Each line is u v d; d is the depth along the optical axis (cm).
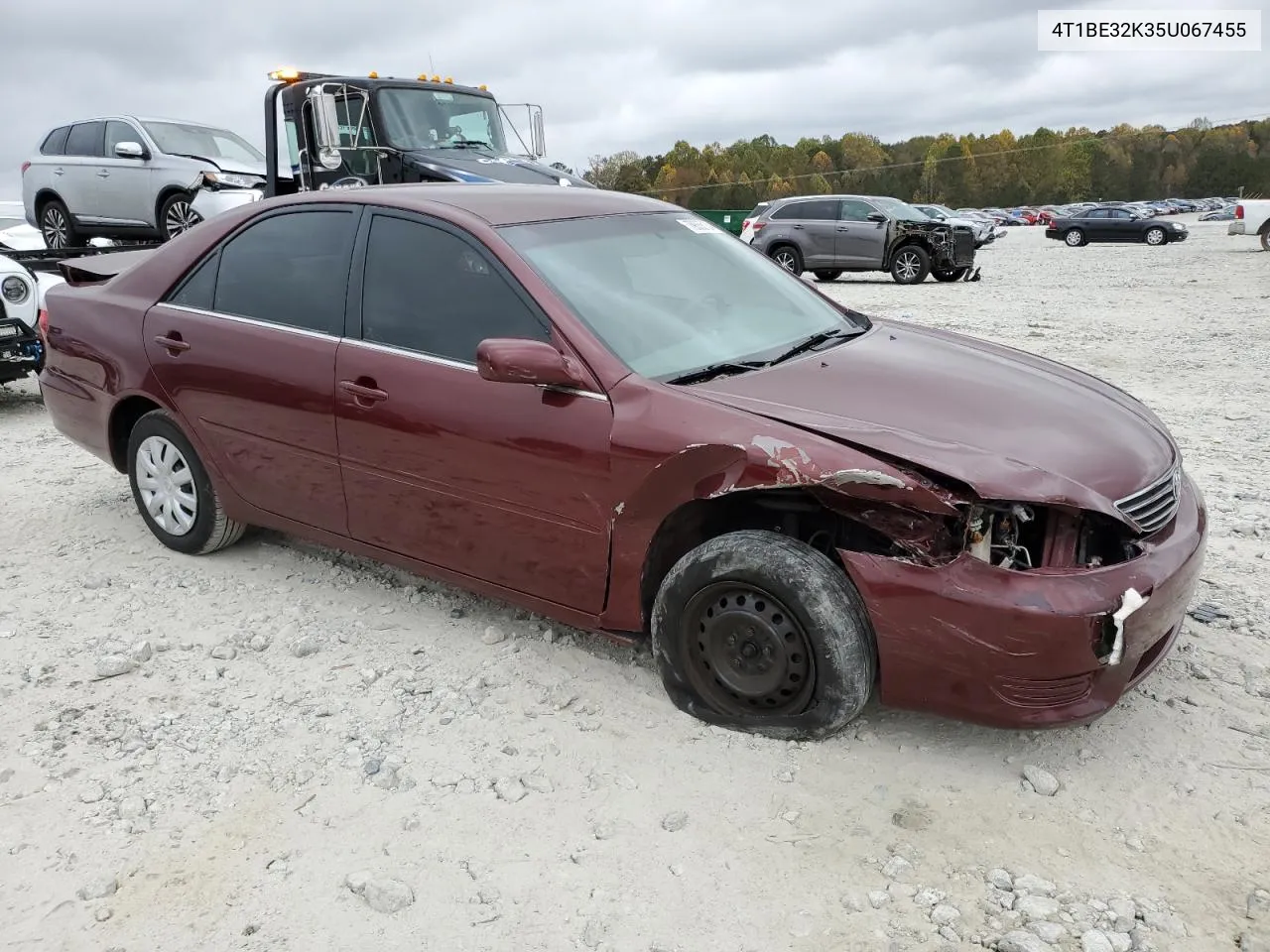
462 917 260
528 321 352
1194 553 315
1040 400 348
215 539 478
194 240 462
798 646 308
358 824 296
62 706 363
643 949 247
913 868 271
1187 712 339
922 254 1978
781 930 252
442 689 367
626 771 315
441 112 1031
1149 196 15375
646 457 318
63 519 559
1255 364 972
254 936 256
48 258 953
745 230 2183
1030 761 314
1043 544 293
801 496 324
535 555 355
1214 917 251
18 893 273
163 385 455
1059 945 242
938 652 291
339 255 404
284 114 1037
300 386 402
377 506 394
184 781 319
